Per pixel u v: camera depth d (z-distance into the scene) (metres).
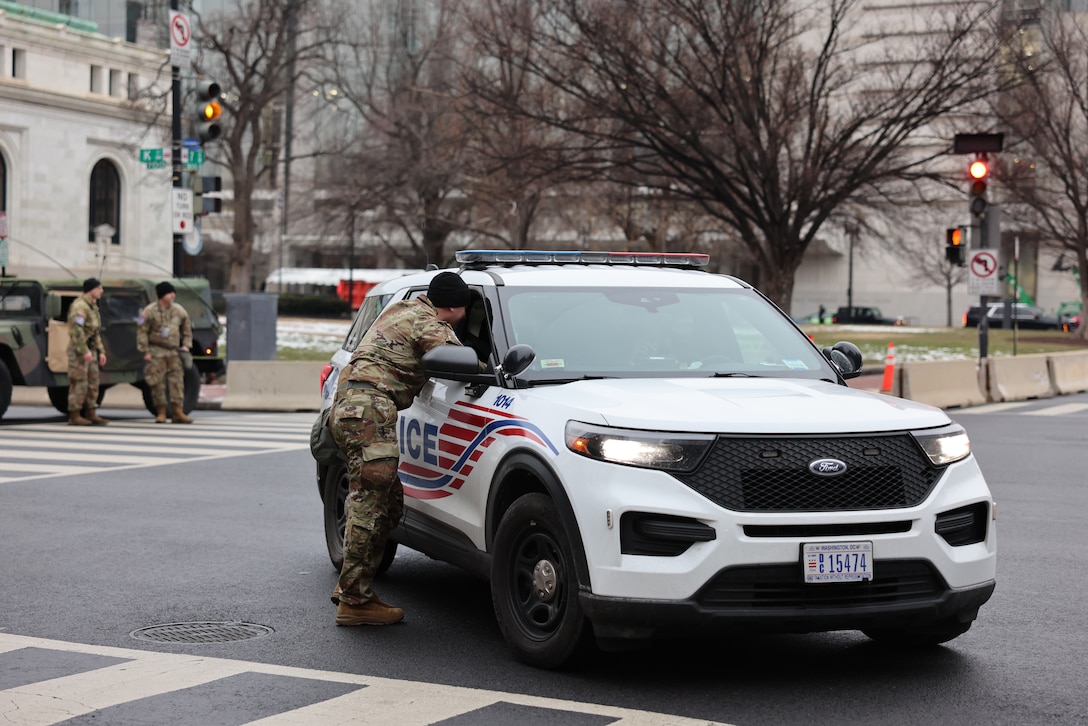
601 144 41.41
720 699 6.93
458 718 6.55
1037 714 6.68
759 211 39.50
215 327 27.48
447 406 8.69
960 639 8.34
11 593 9.71
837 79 45.16
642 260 9.93
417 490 9.12
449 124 56.88
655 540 6.82
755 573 6.73
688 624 6.71
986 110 45.62
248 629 8.61
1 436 21.05
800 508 6.83
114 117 69.50
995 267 30.89
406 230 60.44
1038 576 10.44
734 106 38.78
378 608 8.73
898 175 39.06
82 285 24.20
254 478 16.08
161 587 9.92
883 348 48.81
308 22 69.38
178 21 28.75
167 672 7.47
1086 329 55.31
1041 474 17.09
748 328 8.98
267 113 78.94
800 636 8.44
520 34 40.53
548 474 7.30
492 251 9.46
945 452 7.24
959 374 30.25
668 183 40.81
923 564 7.02
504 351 8.40
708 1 37.66
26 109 65.00
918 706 6.81
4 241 29.19
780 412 7.14
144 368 24.92
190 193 28.84
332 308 79.62
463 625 8.76
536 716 6.59
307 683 7.23
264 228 85.69
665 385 7.85
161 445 19.77
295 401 27.73
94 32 70.88
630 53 37.28
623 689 7.11
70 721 6.52
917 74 49.34
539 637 7.50
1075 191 51.03
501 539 7.74
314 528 12.60
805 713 6.67
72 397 22.89
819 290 112.50
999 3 38.75
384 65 70.19
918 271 97.19
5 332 22.81
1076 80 50.12
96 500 14.29
